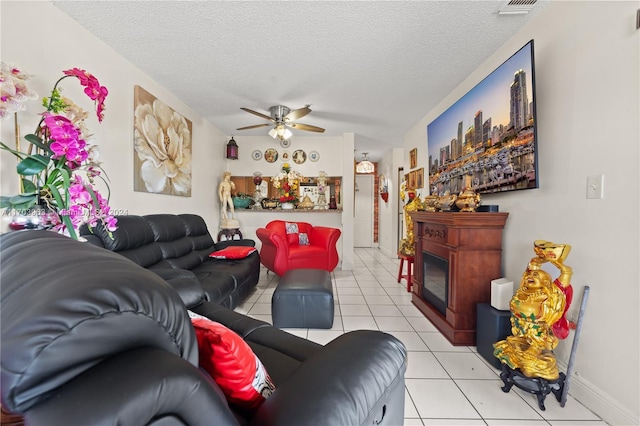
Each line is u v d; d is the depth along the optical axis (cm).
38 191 128
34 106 160
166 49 221
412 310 280
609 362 134
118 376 38
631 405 125
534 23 183
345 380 69
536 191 183
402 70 253
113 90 221
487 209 217
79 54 189
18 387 34
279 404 62
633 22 125
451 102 299
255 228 492
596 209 142
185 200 341
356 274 438
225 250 325
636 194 124
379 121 399
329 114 370
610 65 135
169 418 42
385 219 663
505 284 188
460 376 171
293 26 192
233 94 307
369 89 293
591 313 144
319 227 447
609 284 135
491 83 210
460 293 210
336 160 498
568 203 159
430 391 156
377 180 761
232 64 244
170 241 267
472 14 181
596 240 142
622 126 129
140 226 226
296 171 499
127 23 189
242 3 171
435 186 313
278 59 236
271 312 255
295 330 231
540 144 179
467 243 210
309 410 59
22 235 65
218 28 195
